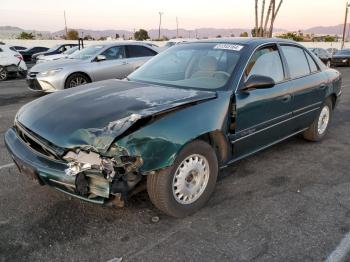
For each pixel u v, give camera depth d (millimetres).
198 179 3359
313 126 5383
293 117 4652
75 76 9648
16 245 2861
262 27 20438
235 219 3299
